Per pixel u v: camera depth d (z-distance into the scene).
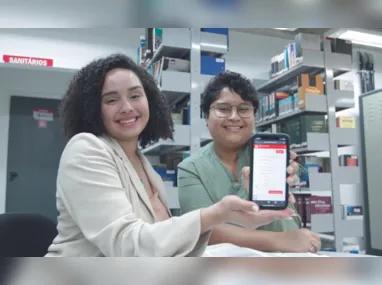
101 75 0.74
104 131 0.76
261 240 1.00
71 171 0.58
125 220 0.53
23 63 3.77
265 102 3.72
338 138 3.06
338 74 3.33
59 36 3.92
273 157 0.73
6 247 1.12
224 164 1.24
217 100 1.23
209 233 0.54
